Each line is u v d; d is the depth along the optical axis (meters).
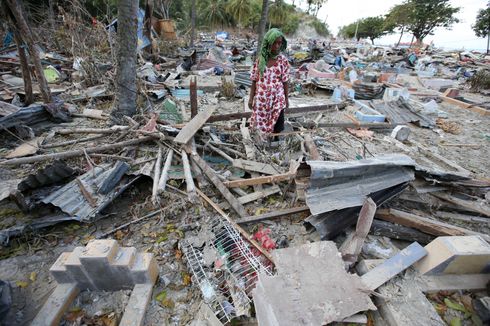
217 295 2.28
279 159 4.41
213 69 12.52
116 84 5.61
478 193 3.55
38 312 2.18
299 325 1.90
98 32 11.20
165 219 3.17
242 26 43.56
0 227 2.91
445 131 6.86
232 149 4.55
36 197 3.12
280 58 4.30
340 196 2.87
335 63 16.55
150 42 14.70
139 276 2.27
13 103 6.25
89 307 2.23
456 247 2.29
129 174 3.55
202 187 3.59
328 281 2.22
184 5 41.50
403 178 2.98
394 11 45.59
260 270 2.44
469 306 2.28
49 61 10.77
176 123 5.65
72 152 3.93
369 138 5.96
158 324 2.13
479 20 37.75
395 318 2.07
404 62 20.22
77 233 2.98
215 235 2.88
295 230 3.08
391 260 2.47
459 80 15.41
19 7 5.20
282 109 4.58
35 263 2.62
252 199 3.49
